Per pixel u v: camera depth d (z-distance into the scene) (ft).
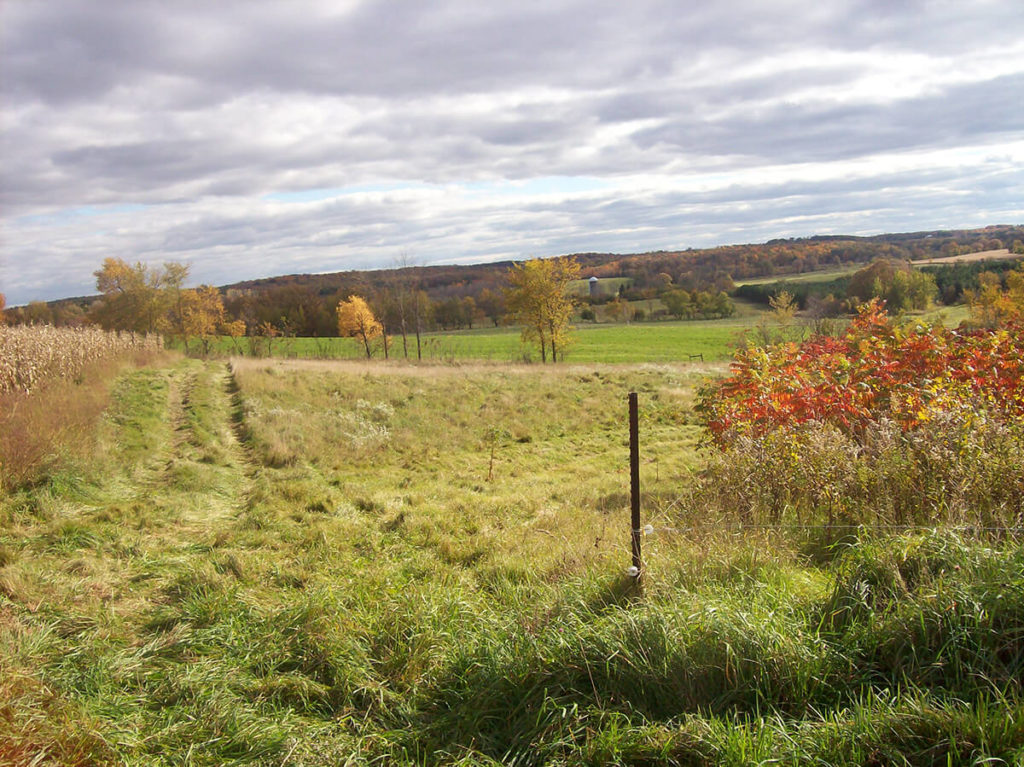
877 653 11.39
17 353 49.39
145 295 158.81
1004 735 8.87
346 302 161.27
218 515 28.09
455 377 78.43
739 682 10.96
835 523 18.74
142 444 39.09
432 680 12.59
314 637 14.34
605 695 11.23
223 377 76.43
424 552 22.41
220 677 13.21
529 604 15.17
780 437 22.67
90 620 15.87
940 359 27.58
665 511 22.09
